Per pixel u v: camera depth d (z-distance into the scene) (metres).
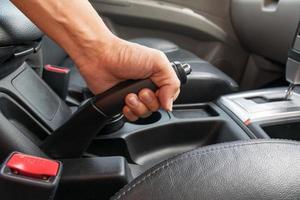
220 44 1.43
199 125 0.82
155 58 0.46
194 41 1.43
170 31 1.38
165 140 0.81
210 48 1.43
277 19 1.17
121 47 0.46
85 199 0.52
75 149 0.54
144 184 0.39
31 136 0.59
